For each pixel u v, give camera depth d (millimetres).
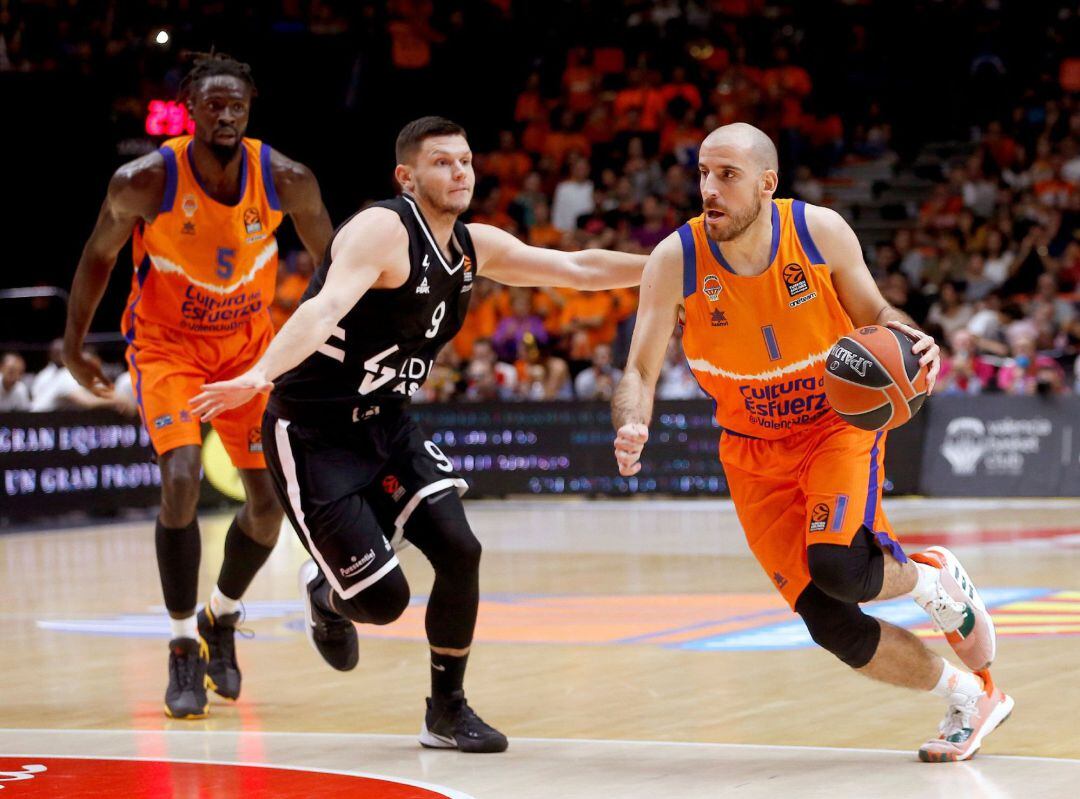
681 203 20531
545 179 21828
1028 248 18375
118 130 18938
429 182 5262
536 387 17375
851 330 5160
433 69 23109
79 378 6883
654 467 16781
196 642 6352
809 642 7719
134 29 20391
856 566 4898
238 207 6391
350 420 5477
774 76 22812
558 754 5297
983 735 5074
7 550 13297
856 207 21578
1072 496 15625
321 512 5375
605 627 8414
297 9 22297
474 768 5086
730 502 16375
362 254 5133
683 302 5164
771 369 5086
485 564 11578
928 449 16125
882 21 23859
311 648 7895
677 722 5840
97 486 15523
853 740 5434
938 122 23219
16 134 18734
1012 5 23562
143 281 6516
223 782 4887
